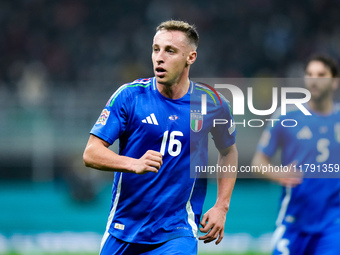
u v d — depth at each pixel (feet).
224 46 264.93
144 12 275.18
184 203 47.06
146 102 46.01
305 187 60.03
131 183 46.16
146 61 255.70
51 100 201.57
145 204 46.24
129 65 250.98
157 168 41.68
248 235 113.70
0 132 195.62
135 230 46.50
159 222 46.34
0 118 196.24
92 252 96.48
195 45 46.19
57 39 264.11
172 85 46.09
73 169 165.27
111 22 271.28
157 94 46.42
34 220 138.62
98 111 203.21
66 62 253.65
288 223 60.80
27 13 272.72
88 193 162.30
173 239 46.16
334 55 261.03
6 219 140.36
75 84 223.10
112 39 263.49
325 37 268.21
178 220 46.68
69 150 197.57
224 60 260.21
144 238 46.21
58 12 272.72
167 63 44.83
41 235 116.37
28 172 198.08
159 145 46.01
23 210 154.71
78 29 268.41
